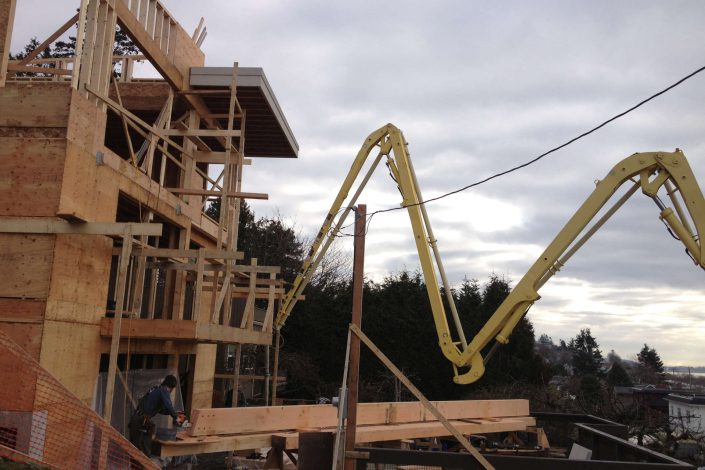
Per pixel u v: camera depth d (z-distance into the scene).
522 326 26.66
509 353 26.69
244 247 34.94
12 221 8.00
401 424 10.60
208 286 15.16
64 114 8.31
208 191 12.62
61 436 6.98
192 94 13.87
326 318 28.05
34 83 8.54
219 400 18.44
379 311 26.95
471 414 12.17
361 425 9.90
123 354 11.34
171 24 13.35
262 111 15.55
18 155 8.20
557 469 6.47
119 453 7.61
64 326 8.20
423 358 26.30
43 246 7.98
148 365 12.38
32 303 7.84
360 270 7.04
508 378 25.44
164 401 8.16
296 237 36.59
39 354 7.67
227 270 11.95
